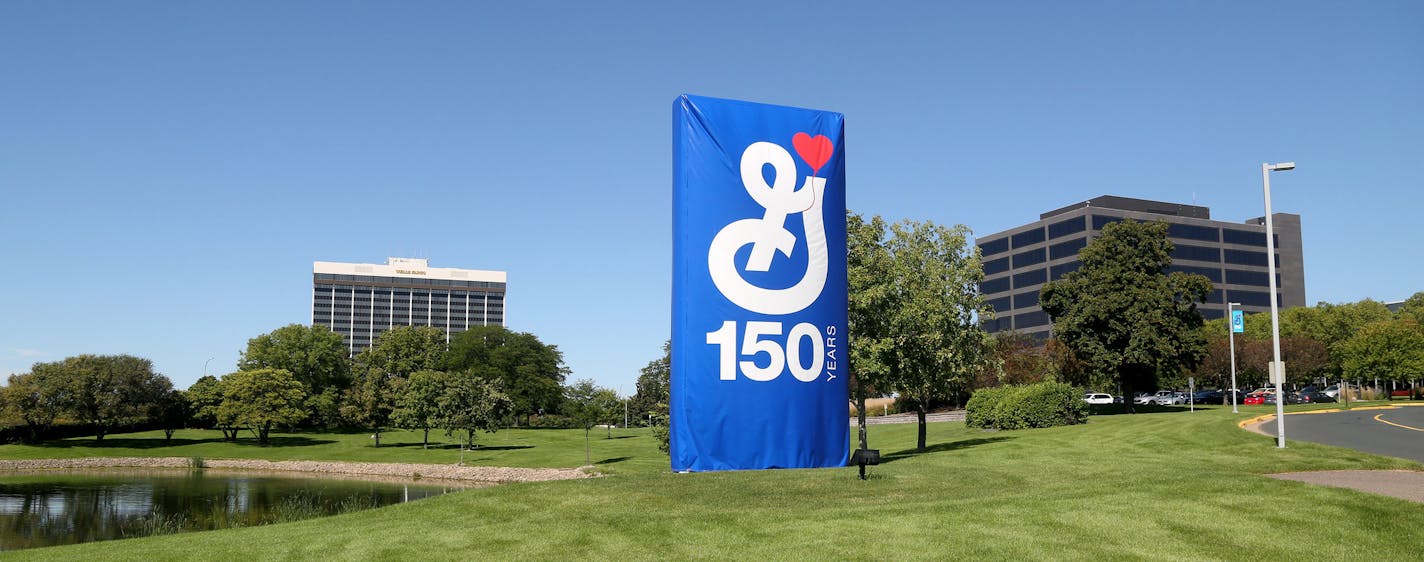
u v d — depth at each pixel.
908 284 31.86
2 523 37.97
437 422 72.62
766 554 11.77
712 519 13.99
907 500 16.50
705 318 20.94
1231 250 152.38
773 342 21.31
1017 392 48.25
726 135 21.36
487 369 112.06
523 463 61.28
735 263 21.12
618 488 17.75
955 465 21.88
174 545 13.42
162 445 86.31
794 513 14.45
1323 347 90.38
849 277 30.31
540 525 13.87
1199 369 86.00
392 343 116.44
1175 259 146.62
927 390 33.75
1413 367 85.50
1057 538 12.30
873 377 31.36
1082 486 16.50
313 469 69.44
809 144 22.12
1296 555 11.59
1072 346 65.94
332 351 109.25
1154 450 27.45
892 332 31.19
